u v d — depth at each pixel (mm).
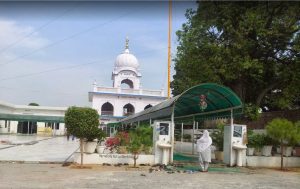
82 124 13539
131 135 15359
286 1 20078
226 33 21531
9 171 12062
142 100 65312
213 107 17438
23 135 56312
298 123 16125
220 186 10164
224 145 16359
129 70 68250
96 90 64250
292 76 21500
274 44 21453
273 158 15977
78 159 14664
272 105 26391
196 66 21641
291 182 11422
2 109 60094
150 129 16312
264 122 23219
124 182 10312
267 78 23328
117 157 14758
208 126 28094
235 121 22812
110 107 66562
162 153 15039
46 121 60469
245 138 15812
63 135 63656
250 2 20750
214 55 20969
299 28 20656
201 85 14750
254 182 11180
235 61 20359
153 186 9773
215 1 21172
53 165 14266
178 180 11070
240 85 22875
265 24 20328
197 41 21938
